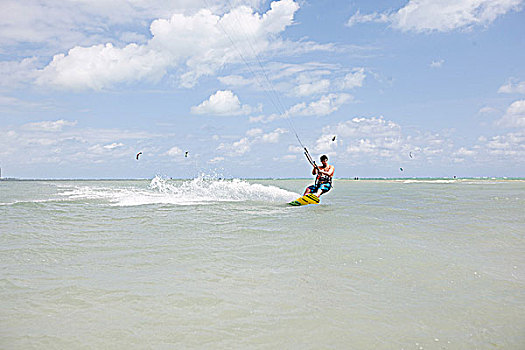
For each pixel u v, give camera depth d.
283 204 14.19
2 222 9.64
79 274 5.30
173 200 15.68
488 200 15.66
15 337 3.49
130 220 9.95
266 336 3.50
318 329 3.65
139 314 3.98
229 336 3.50
